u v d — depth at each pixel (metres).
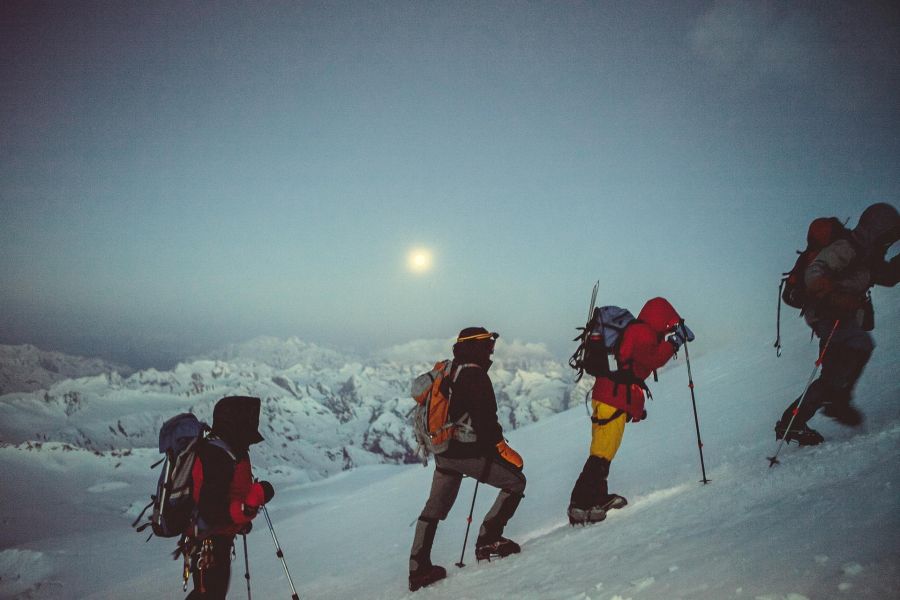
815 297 4.18
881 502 2.40
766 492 3.36
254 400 3.98
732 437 6.41
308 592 7.59
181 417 3.88
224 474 3.71
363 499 23.81
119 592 24.91
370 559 9.18
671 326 4.53
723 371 13.19
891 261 4.23
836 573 1.94
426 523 4.69
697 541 2.93
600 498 4.62
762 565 2.26
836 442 4.05
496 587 3.66
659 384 16.25
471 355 4.66
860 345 4.12
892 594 1.68
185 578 3.71
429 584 4.58
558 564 3.65
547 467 11.56
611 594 2.62
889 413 4.42
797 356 10.39
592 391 4.71
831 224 4.30
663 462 6.58
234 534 3.91
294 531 20.67
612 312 4.66
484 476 4.64
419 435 4.75
